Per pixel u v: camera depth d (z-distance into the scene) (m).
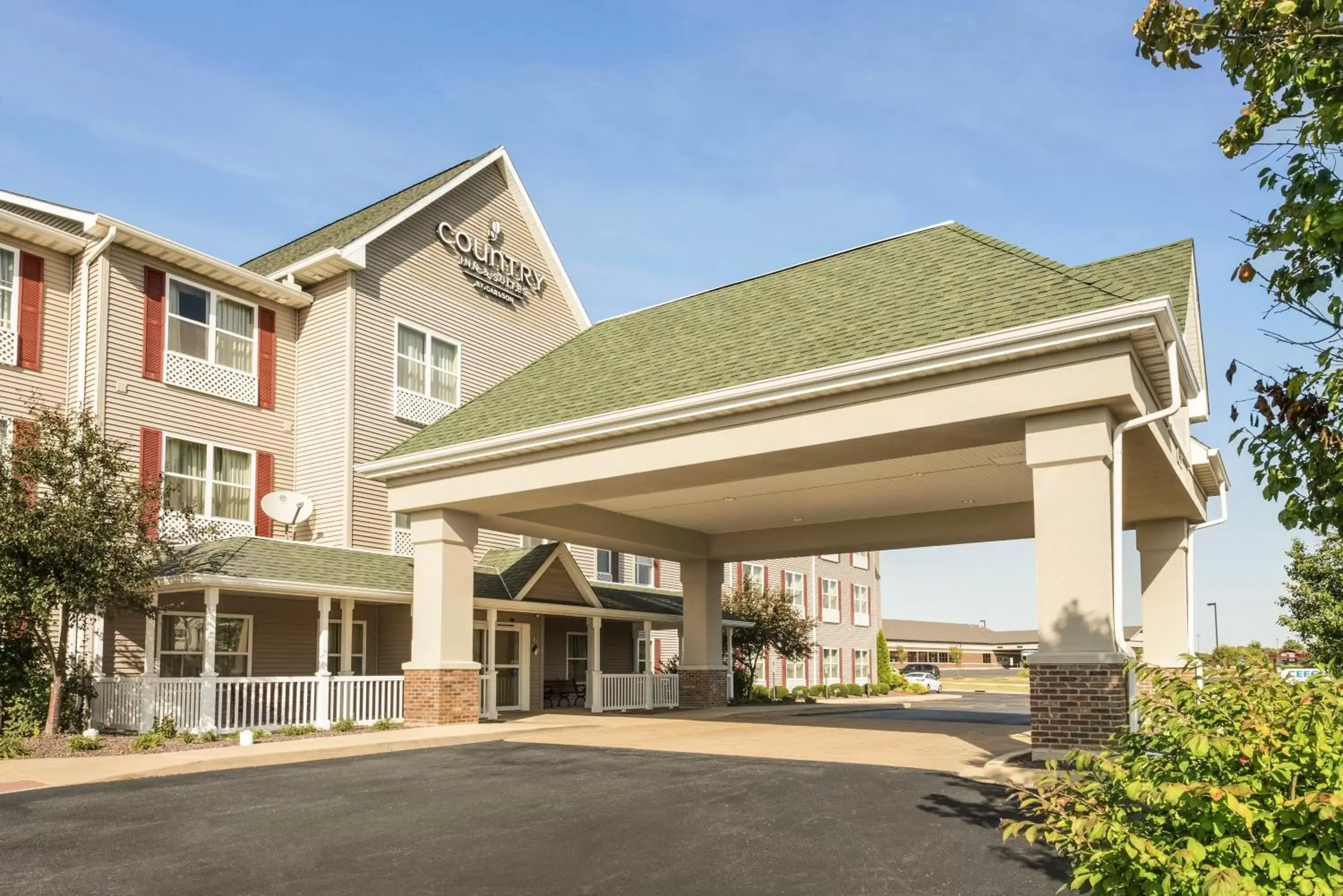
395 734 17.06
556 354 22.84
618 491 17.67
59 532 15.41
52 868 8.17
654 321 21.66
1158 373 12.88
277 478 22.75
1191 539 20.12
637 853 8.55
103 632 18.44
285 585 18.31
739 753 14.92
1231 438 6.98
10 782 12.32
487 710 21.77
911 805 10.39
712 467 15.68
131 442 19.67
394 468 19.27
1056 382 12.30
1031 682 12.15
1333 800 3.83
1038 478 12.52
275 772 13.32
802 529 24.62
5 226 18.77
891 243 19.25
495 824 9.80
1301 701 4.52
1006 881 7.50
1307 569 17.69
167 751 15.17
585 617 28.08
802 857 8.31
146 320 20.30
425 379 24.88
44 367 19.20
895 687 53.19
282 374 23.25
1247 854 4.09
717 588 26.95
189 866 8.21
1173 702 4.97
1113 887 4.53
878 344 14.20
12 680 16.69
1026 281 14.36
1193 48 7.41
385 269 24.08
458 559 19.34
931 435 13.62
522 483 17.75
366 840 9.14
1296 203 6.42
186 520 18.77
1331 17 6.34
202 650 20.08
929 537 22.52
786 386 14.26
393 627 23.55
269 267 25.08
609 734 18.39
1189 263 13.15
